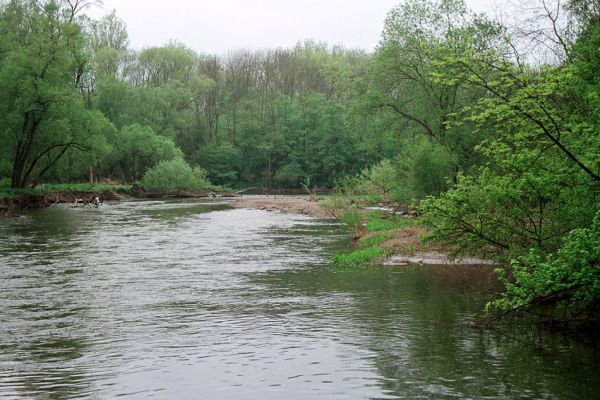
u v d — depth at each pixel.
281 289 16.30
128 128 79.06
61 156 57.16
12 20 52.28
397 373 9.26
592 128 12.22
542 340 11.03
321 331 11.85
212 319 12.94
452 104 35.66
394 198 39.16
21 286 16.73
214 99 105.31
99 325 12.43
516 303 11.95
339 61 110.31
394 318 12.86
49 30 49.41
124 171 84.31
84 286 16.77
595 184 12.77
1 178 60.94
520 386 8.61
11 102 49.19
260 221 39.75
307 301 14.70
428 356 10.12
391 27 37.59
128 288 16.50
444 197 17.14
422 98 36.88
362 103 39.88
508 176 14.66
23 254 23.20
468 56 13.16
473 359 9.91
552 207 14.91
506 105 12.62
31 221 38.06
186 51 102.88
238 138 105.94
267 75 108.94
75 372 9.43
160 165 75.69
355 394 8.38
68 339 11.36
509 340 11.05
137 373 9.38
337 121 97.88
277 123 103.19
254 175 105.75
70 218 40.94
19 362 9.95
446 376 9.09
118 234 30.92
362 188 54.44
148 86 93.12
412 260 20.95
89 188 65.44
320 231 32.88
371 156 96.62
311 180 100.44
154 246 26.00
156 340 11.28
